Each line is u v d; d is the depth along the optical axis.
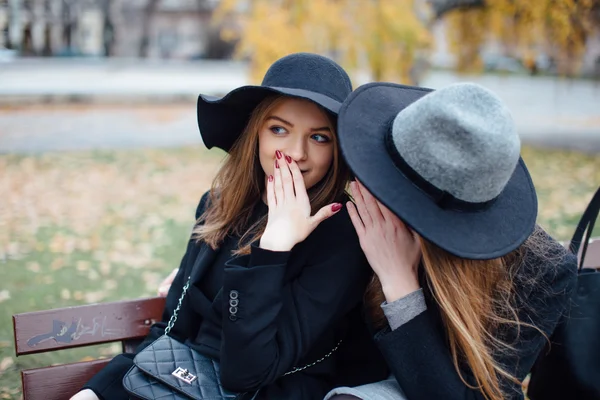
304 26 8.16
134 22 26.50
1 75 19.17
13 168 8.42
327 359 1.75
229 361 1.53
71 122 13.36
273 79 1.68
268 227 1.59
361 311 1.80
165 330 1.86
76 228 5.78
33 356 3.22
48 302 3.94
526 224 1.46
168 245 5.36
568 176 8.83
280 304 1.54
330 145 1.66
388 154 1.43
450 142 1.32
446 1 10.46
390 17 8.48
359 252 1.68
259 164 1.84
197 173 8.66
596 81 22.84
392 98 1.58
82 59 24.70
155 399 1.57
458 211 1.39
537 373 1.88
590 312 1.77
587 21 9.59
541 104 19.06
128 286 4.33
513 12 9.68
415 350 1.50
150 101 16.88
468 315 1.48
